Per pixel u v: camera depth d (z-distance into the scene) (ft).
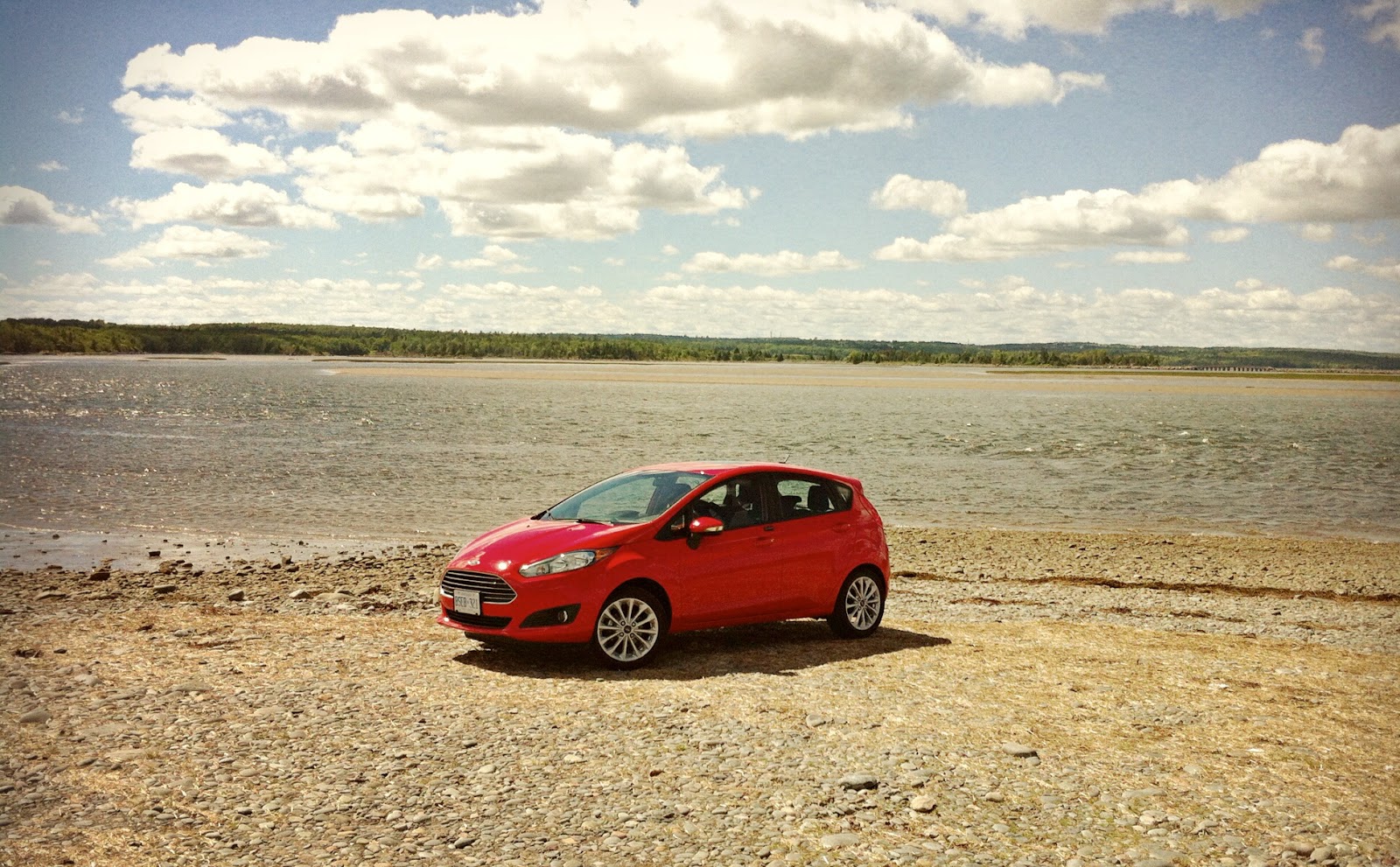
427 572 46.09
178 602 38.52
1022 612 39.14
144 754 19.54
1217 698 24.94
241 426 147.95
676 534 28.76
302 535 59.16
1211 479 95.04
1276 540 61.11
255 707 22.95
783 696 24.58
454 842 15.70
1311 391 402.52
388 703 23.54
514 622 26.81
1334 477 97.35
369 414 180.86
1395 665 29.22
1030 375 623.36
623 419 172.04
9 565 48.42
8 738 20.39
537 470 93.71
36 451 107.65
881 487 86.07
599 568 27.27
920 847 15.80
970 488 86.17
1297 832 16.60
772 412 202.08
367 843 15.62
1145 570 50.67
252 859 14.93
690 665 28.22
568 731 21.50
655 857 15.29
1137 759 20.20
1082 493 84.17
